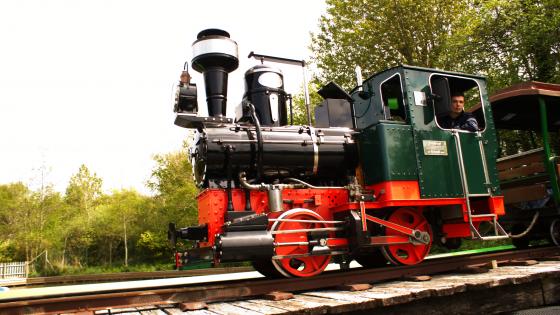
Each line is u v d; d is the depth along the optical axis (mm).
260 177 4789
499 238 5488
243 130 4855
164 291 3779
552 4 12164
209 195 4527
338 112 5660
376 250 5707
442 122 5879
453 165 5418
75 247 32719
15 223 27891
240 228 4227
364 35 18062
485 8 13789
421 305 3801
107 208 34844
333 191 5105
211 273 10891
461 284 3832
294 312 3152
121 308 3639
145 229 30078
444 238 5711
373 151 5195
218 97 5062
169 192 25766
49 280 13250
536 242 10508
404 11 16953
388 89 6086
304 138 5102
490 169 5797
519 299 4348
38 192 28656
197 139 4836
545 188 6785
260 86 5230
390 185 4902
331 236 4953
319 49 19578
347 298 3568
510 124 8062
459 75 5910
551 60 12883
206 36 5121
